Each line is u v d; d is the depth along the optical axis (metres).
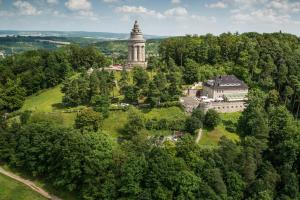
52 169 171.50
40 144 174.75
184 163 159.12
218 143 186.50
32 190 169.38
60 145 169.75
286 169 171.62
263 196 151.62
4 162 191.00
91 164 157.25
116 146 172.88
